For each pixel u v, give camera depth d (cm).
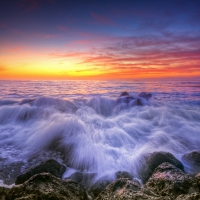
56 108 1802
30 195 361
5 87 5669
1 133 1160
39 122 1352
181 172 507
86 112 1800
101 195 432
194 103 2447
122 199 363
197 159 736
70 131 1142
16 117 1493
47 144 988
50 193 376
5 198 398
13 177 662
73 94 3825
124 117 1612
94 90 5109
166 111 1723
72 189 443
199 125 1370
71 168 748
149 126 1341
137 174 671
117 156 828
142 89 5400
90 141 998
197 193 356
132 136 1134
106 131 1199
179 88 5734
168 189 442
